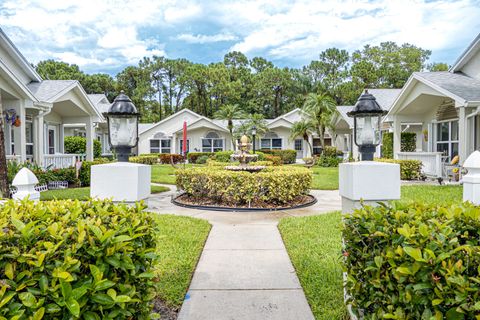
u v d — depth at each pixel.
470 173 3.42
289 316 2.67
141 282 2.02
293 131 24.84
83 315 1.54
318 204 7.80
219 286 3.22
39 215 2.05
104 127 22.86
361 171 2.66
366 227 2.06
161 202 8.07
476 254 1.48
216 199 7.73
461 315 1.36
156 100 48.44
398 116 14.13
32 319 1.35
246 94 46.28
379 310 1.81
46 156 11.32
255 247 4.43
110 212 2.32
